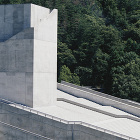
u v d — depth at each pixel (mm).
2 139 40031
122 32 131375
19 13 43031
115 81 91375
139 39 126625
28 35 41000
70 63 108812
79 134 34844
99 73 107438
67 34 119812
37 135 37250
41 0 122438
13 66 42250
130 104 51219
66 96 53250
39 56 41750
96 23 121688
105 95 54688
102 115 44500
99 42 112875
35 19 43344
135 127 40781
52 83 44438
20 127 38500
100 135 33625
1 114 40031
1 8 43969
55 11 44594
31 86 41000
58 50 108000
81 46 112750
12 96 42438
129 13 153625
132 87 86312
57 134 35781
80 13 139250
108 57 105688
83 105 47875
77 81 99250
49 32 43500
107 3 153375
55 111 41250
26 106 41250
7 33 43812
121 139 32500
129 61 101438
